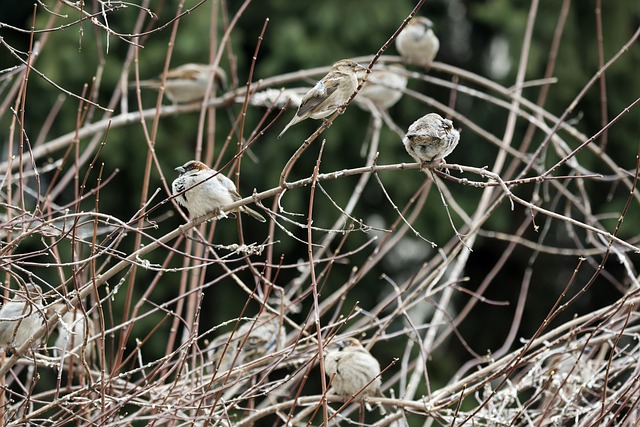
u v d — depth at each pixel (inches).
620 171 336.2
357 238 589.3
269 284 230.5
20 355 226.2
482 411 264.1
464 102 646.5
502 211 616.7
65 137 346.6
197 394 241.4
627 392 223.6
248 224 592.4
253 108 577.0
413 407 256.2
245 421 248.7
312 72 391.9
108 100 567.8
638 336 259.9
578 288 660.7
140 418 218.8
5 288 212.1
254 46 604.1
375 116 379.9
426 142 224.8
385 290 599.8
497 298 660.7
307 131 586.6
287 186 227.9
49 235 216.8
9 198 244.8
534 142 611.2
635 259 634.2
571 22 609.0
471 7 660.1
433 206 591.2
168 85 466.3
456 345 639.1
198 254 284.4
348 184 589.9
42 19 556.7
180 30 564.7
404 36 442.3
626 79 621.0
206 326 573.3
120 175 564.1
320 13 584.7
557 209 634.8
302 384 212.8
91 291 224.2
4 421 237.9
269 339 306.0
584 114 623.8
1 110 295.1
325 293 577.6
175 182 249.6
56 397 222.8
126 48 577.9
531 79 595.8
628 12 625.3
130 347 517.3
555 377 254.8
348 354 279.4
